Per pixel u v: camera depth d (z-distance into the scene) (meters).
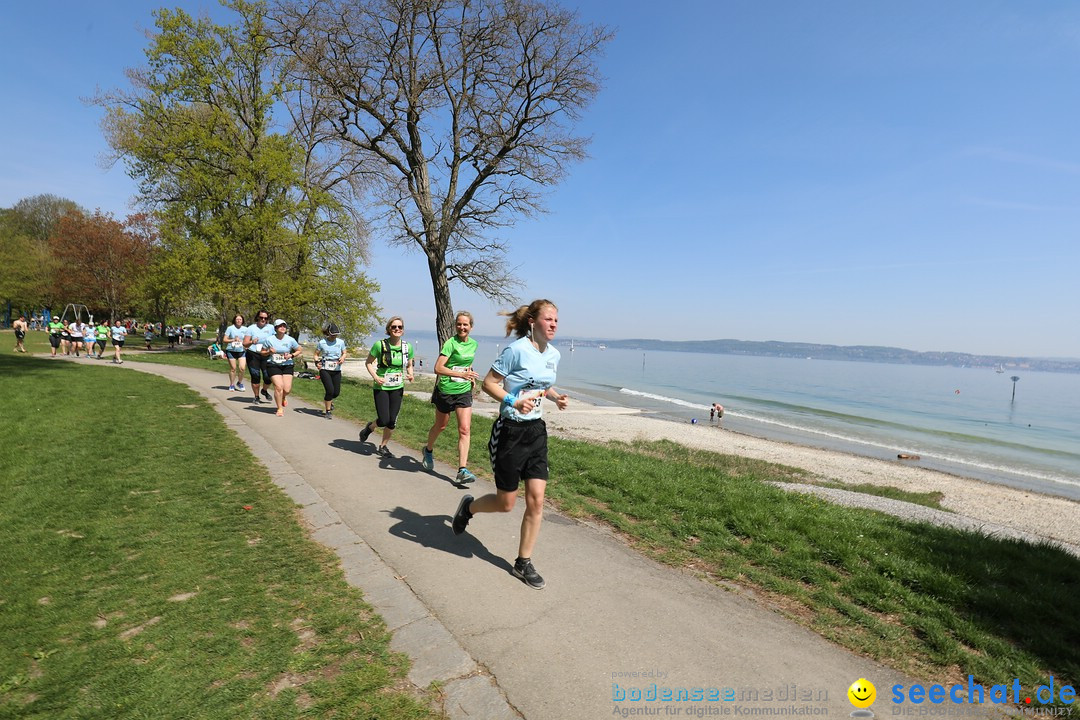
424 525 4.75
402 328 6.98
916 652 3.10
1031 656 3.07
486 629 3.08
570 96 20.27
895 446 23.92
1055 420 37.81
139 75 23.92
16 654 2.76
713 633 3.16
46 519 4.57
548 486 6.33
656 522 5.17
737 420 29.58
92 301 42.97
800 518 5.25
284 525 4.57
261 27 23.44
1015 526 11.20
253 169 22.98
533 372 3.60
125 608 3.20
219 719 2.26
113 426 7.96
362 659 2.72
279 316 23.20
